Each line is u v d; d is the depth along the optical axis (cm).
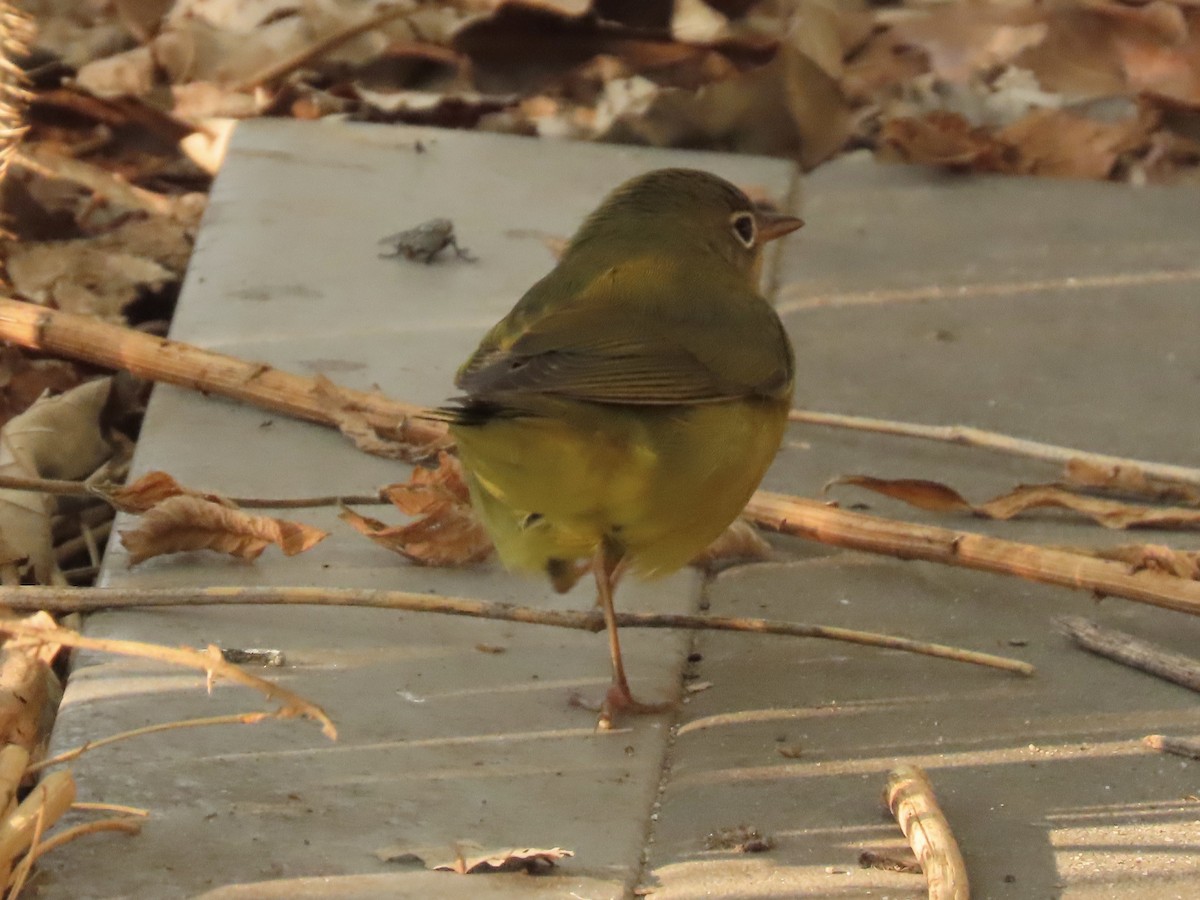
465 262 1246
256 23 1585
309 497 986
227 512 914
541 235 1289
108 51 1564
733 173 1397
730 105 1434
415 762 783
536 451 773
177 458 1015
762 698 858
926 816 727
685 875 720
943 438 1055
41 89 1498
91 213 1359
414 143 1413
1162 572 912
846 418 1069
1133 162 1473
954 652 873
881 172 1429
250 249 1243
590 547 839
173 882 691
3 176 1205
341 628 882
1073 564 914
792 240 1324
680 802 774
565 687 854
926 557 945
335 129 1426
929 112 1504
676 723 838
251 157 1366
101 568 925
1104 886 714
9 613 859
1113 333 1203
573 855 725
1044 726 829
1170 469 1019
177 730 787
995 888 714
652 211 962
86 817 724
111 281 1270
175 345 1071
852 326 1212
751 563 977
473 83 1565
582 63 1579
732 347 851
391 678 846
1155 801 770
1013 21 1630
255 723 798
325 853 715
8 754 702
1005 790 779
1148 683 866
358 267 1232
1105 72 1570
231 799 745
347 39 1529
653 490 804
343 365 1115
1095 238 1325
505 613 843
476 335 1156
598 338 823
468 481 867
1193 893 708
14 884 655
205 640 861
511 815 751
